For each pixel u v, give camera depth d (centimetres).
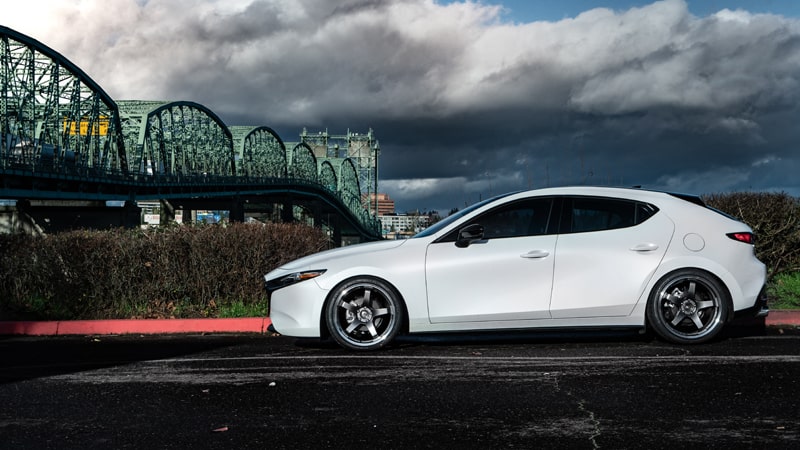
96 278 904
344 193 15400
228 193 9031
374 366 577
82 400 479
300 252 999
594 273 646
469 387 497
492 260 651
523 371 545
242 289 938
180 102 8406
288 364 593
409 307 648
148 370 577
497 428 401
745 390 472
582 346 650
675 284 646
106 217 6281
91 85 6525
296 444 379
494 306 648
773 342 648
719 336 689
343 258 664
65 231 963
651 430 392
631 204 667
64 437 397
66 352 675
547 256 650
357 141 18525
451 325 650
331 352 648
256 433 399
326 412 440
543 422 411
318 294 653
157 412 446
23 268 889
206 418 431
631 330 681
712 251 648
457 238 664
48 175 5212
